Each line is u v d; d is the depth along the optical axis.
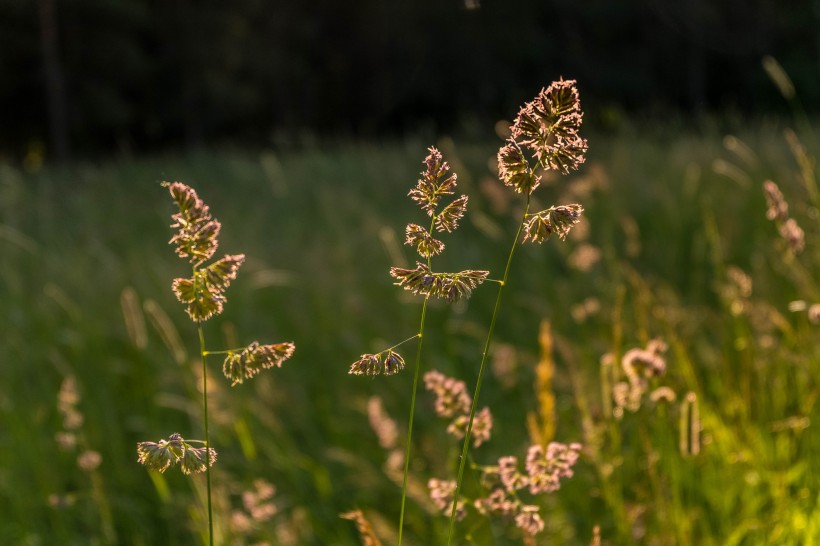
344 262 6.14
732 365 3.26
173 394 4.24
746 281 3.30
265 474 3.41
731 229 5.39
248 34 34.09
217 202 9.60
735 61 39.34
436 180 1.15
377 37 39.62
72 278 6.10
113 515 3.39
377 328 5.02
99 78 28.72
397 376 4.28
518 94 39.06
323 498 3.28
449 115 40.59
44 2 26.12
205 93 31.62
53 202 10.31
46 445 3.80
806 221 4.40
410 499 3.12
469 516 2.29
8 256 6.83
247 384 4.12
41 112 29.09
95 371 4.55
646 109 35.56
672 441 2.54
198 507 2.97
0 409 4.18
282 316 5.35
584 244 5.05
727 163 7.09
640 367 2.12
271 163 9.89
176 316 5.14
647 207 6.22
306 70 37.66
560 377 3.35
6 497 3.50
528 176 1.14
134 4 28.05
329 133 40.69
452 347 4.45
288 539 2.81
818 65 37.34
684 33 39.16
